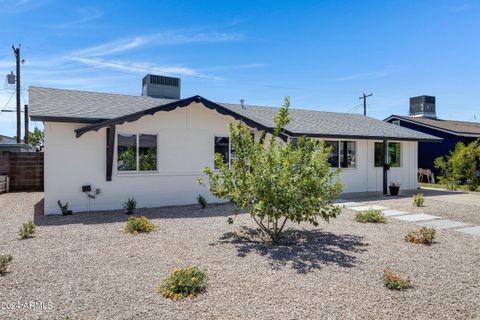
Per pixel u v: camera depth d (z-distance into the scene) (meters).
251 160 6.44
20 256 5.34
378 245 6.12
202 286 4.08
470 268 4.92
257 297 3.87
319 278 4.46
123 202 10.09
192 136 11.07
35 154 15.88
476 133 20.33
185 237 6.65
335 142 14.20
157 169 10.60
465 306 3.69
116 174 9.99
